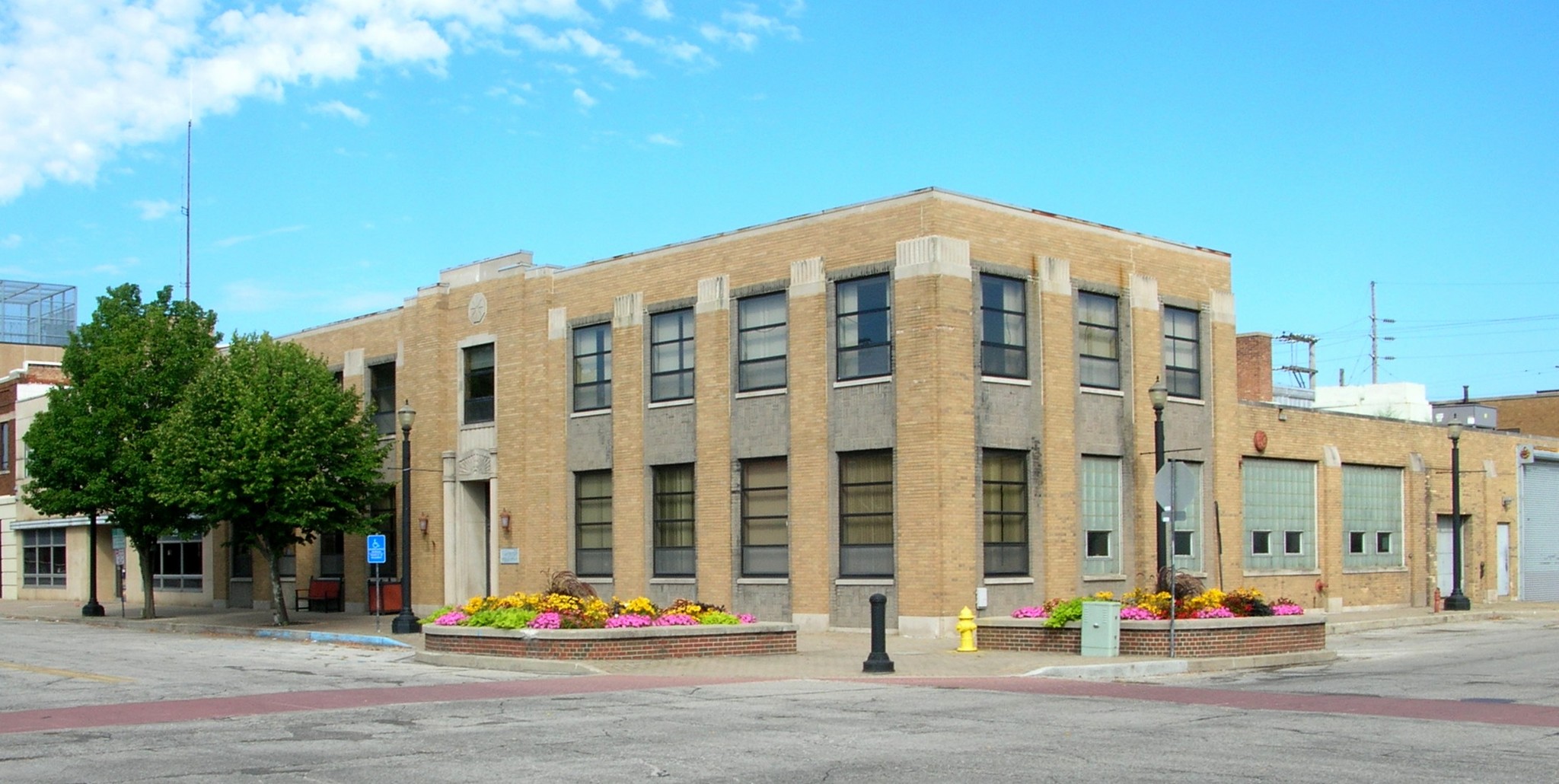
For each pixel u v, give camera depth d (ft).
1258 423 114.52
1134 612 74.02
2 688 63.26
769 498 98.99
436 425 123.24
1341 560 121.60
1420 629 105.29
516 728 46.70
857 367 93.91
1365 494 127.24
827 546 94.43
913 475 89.76
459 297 123.03
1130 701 54.44
